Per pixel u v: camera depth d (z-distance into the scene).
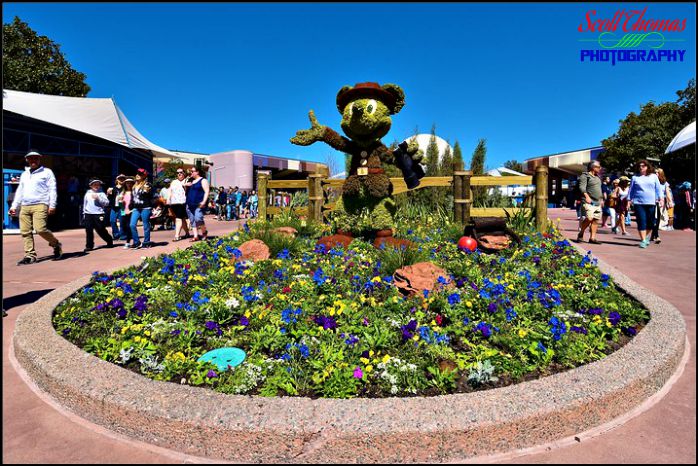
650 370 2.48
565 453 2.03
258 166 32.31
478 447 1.98
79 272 6.19
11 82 24.02
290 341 2.94
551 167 34.09
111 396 2.21
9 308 4.36
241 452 1.97
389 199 6.40
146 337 3.06
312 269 4.99
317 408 2.05
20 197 6.96
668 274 5.80
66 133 14.48
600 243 8.89
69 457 2.00
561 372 2.56
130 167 18.53
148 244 9.01
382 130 6.25
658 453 2.02
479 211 8.23
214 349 2.90
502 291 3.73
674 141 15.92
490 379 2.42
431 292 3.76
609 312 3.45
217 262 5.35
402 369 2.47
